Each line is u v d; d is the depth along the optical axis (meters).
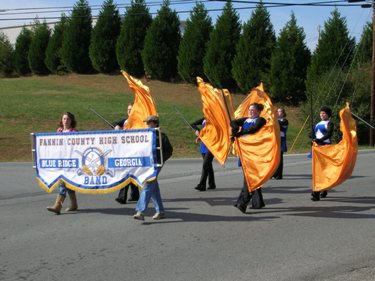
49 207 8.60
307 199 9.91
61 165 8.67
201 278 5.43
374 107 27.62
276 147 8.27
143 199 8.02
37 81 44.03
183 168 15.30
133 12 42.81
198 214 8.57
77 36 45.53
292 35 36.72
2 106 30.28
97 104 33.03
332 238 6.96
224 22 38.97
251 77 37.50
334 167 9.48
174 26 42.38
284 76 36.31
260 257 6.14
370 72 30.25
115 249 6.55
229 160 17.61
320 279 5.37
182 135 25.70
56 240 7.00
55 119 27.52
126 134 8.25
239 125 8.72
